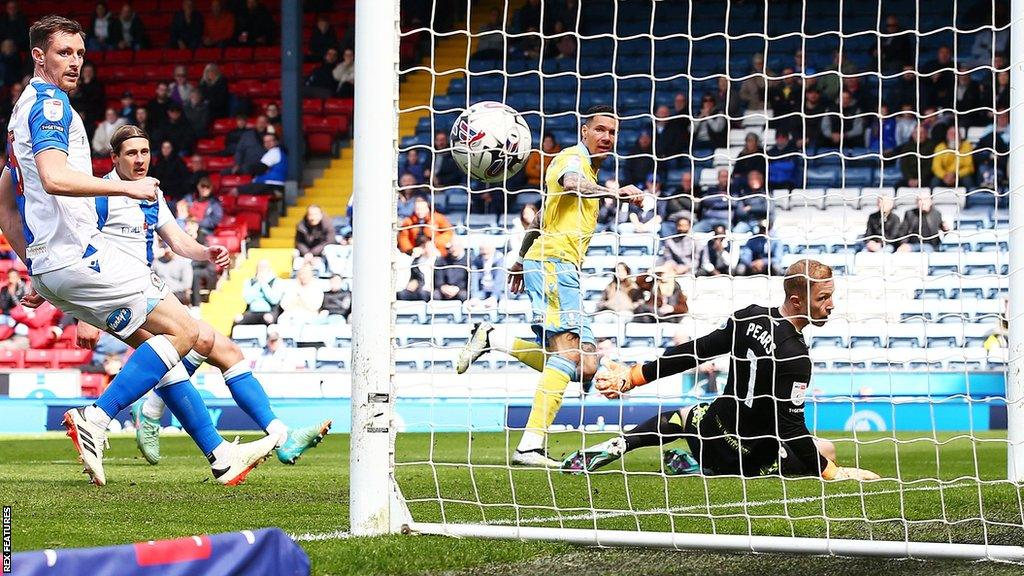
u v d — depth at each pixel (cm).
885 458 2723
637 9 6069
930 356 4409
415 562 1144
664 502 1670
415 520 1480
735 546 1180
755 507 1617
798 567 1156
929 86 5359
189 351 1841
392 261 1327
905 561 1170
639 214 4969
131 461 2503
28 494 1697
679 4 6053
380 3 1330
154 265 5222
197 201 5650
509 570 1135
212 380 4450
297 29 5884
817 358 4441
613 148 1959
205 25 6650
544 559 1189
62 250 1667
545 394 2070
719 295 4594
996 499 1667
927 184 5222
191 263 5262
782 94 5444
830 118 5369
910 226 4772
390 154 1331
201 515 1486
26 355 5003
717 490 1811
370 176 1322
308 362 4806
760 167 5125
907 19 5884
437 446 3116
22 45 6588
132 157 1889
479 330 2067
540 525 1442
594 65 6038
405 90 6166
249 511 1535
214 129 6172
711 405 1880
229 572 872
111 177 1914
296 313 5041
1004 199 5162
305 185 6038
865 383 4234
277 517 1479
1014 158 1931
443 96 6084
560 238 2017
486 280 4831
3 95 6353
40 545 1218
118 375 1702
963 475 2214
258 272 5075
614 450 1952
